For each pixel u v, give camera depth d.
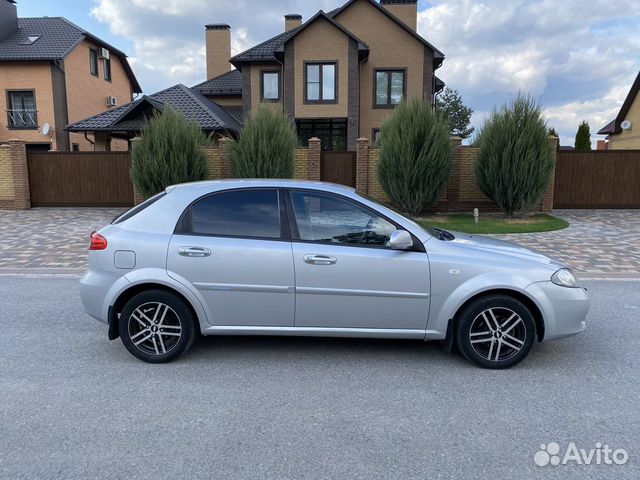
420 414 3.39
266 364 4.26
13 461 2.81
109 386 3.81
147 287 4.26
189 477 2.68
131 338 4.26
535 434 3.14
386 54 25.33
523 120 13.66
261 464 2.80
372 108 25.62
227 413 3.40
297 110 24.41
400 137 14.25
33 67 26.39
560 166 15.87
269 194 4.31
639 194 15.85
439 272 4.09
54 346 4.68
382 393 3.71
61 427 3.20
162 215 4.31
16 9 28.64
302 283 4.13
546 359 4.40
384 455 2.90
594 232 11.80
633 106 29.75
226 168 16.11
